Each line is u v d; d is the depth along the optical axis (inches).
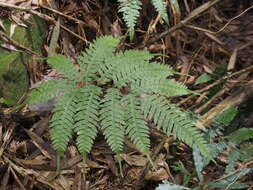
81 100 36.4
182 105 49.6
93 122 35.4
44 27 50.6
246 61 56.4
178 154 45.8
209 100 46.4
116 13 54.7
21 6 49.0
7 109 44.9
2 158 42.6
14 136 44.4
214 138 43.0
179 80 52.9
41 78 48.7
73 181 42.7
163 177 43.5
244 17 61.5
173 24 56.2
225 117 42.9
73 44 52.1
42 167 42.9
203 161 40.6
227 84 50.8
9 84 45.4
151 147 45.3
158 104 36.0
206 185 40.5
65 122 35.2
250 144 42.6
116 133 35.0
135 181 43.4
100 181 43.4
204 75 48.6
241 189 42.3
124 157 44.5
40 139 44.2
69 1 53.0
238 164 44.0
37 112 45.3
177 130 35.1
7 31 46.6
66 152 43.9
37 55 48.5
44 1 50.2
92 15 53.6
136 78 37.8
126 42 53.9
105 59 39.0
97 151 44.7
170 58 54.9
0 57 44.2
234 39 58.5
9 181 42.2
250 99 47.1
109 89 37.3
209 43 57.4
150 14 55.4
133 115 35.7
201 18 59.6
